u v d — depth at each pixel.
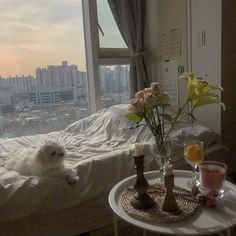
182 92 2.69
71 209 1.58
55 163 1.57
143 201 1.13
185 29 2.58
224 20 2.25
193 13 2.47
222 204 1.16
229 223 1.02
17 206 1.40
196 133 2.06
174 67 2.75
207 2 2.33
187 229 0.99
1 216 1.38
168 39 2.78
